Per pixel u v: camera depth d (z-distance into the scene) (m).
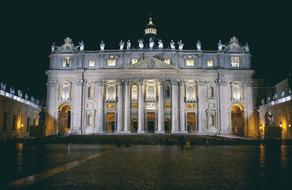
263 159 26.78
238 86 95.75
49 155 30.80
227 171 19.09
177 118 92.75
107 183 14.96
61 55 97.19
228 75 95.12
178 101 93.81
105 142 62.38
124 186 14.21
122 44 96.69
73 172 18.59
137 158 27.89
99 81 94.81
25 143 58.50
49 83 96.19
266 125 73.00
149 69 92.44
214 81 95.12
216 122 93.81
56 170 19.42
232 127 100.12
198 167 21.16
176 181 15.55
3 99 71.00
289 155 31.19
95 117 94.56
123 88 94.62
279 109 78.31
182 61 95.12
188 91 95.25
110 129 96.56
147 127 94.88
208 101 94.31
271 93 100.38
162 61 92.69
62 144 56.75
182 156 30.22
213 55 96.19
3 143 57.53
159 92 93.00
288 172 18.53
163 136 75.31
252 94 95.31
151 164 22.97
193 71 93.56
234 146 51.38
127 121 92.44
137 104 94.44
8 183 14.85
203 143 58.34
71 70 95.38
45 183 14.89
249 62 96.31
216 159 26.94
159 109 92.50
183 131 92.25
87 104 95.19
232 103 94.44
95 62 96.25
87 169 19.98
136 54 94.69
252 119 93.75
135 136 75.31
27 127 90.75
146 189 13.54
